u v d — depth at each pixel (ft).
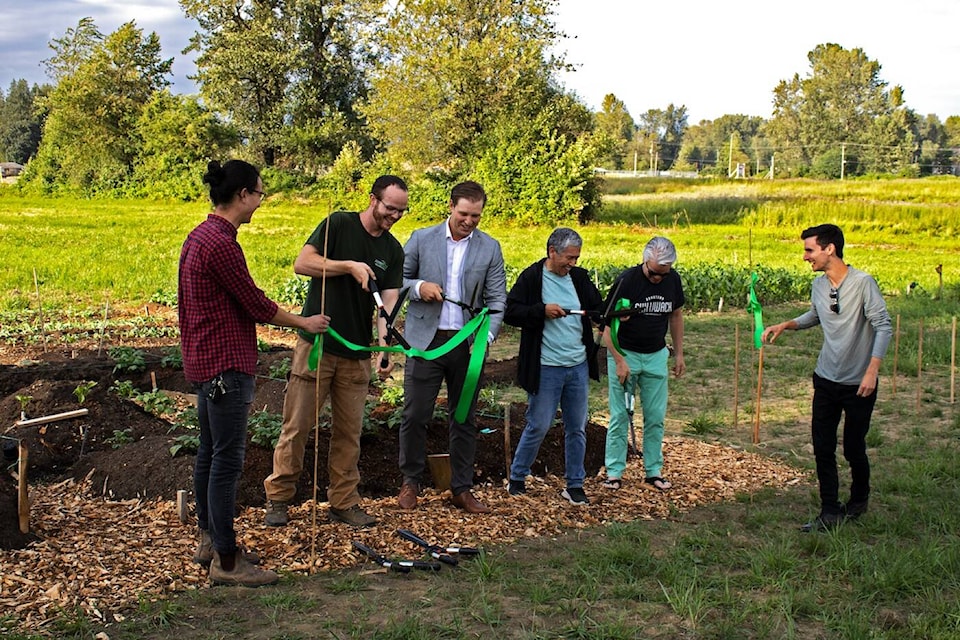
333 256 18.72
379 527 19.38
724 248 103.40
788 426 30.07
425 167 153.89
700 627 15.20
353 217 19.01
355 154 162.71
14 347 39.65
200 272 15.46
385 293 19.40
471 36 153.58
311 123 178.70
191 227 114.62
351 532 18.98
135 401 27.63
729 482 23.79
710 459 25.82
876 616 15.85
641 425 29.14
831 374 20.33
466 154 148.25
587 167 135.95
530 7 151.94
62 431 24.25
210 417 15.89
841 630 15.16
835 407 20.47
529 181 134.00
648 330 22.63
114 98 186.19
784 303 61.93
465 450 20.67
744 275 63.05
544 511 21.01
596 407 31.19
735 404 29.45
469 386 19.45
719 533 19.93
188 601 15.58
